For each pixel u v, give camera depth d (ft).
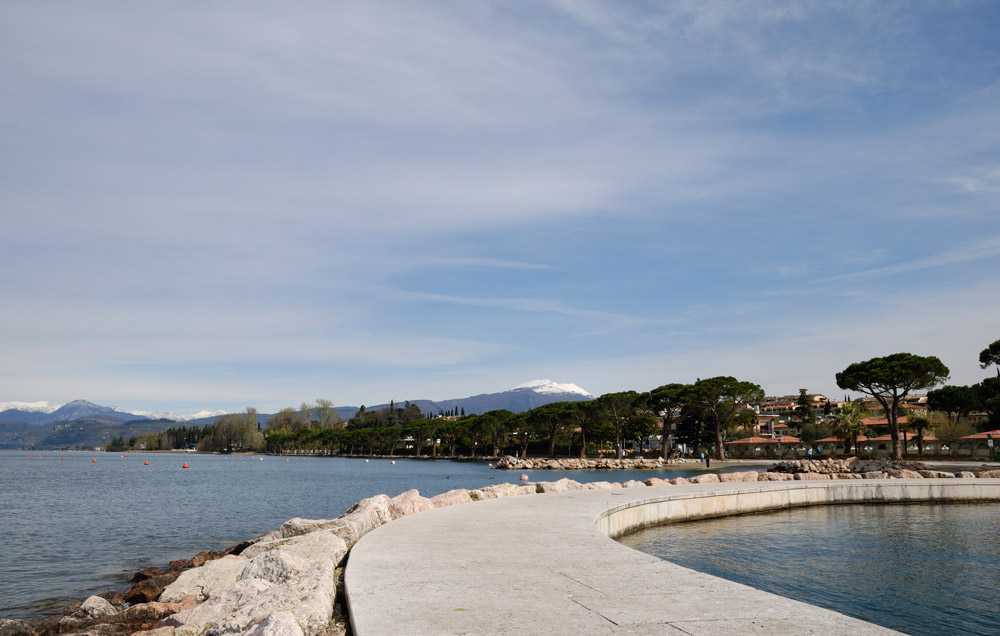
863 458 253.03
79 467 428.97
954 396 291.38
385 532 42.60
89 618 46.03
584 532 42.47
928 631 36.37
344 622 26.27
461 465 435.94
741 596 23.44
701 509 79.51
